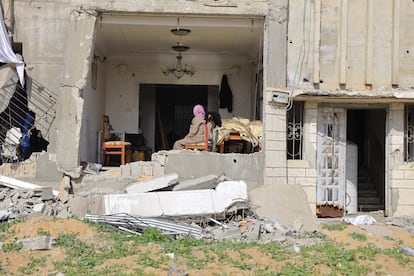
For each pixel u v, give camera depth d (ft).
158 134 67.10
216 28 48.08
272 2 44.04
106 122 53.72
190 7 43.42
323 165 46.75
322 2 44.68
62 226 35.17
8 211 38.70
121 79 60.70
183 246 33.01
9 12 43.98
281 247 33.81
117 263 29.53
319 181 46.62
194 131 48.93
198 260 30.17
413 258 32.58
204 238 36.29
